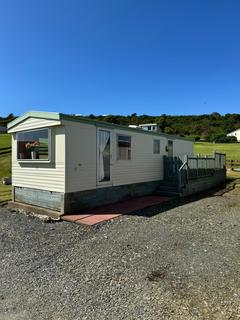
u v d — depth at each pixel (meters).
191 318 2.55
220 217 6.98
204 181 12.54
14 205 8.45
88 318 2.58
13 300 2.96
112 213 7.21
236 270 3.67
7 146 28.11
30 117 7.83
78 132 7.31
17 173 8.67
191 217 6.95
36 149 7.82
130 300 2.92
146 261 4.03
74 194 7.21
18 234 5.57
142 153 10.20
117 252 4.42
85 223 6.18
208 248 4.59
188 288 3.18
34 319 2.59
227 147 39.94
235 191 12.11
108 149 8.45
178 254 4.31
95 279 3.45
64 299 2.96
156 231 5.63
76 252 4.45
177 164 11.20
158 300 2.91
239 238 5.16
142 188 10.21
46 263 4.01
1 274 3.65
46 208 7.55
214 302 2.85
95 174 7.93
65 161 6.93
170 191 10.66
